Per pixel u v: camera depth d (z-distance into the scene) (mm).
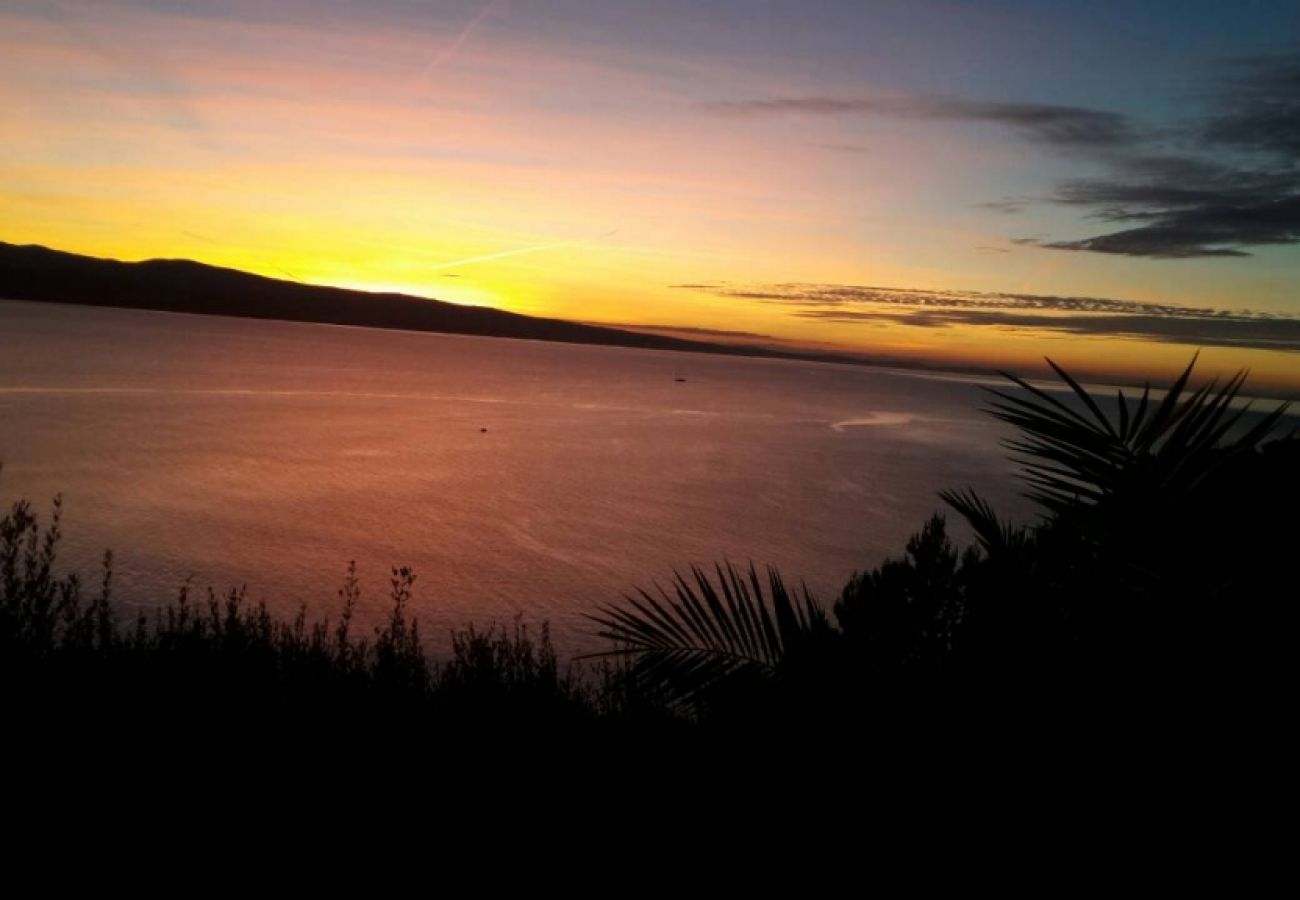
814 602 3604
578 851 3580
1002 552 3383
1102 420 2959
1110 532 2957
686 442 79312
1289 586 2834
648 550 34781
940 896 3055
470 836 3725
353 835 3703
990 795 3047
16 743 4047
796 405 142500
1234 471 2893
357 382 127625
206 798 3871
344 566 28328
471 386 136500
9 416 64250
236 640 5477
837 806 3254
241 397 93062
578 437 78500
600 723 4695
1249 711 2834
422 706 4988
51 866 3402
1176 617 2895
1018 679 3109
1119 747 2932
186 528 31859
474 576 28547
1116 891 2846
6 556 5566
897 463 69500
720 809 3449
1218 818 2801
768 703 3389
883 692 3340
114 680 4750
